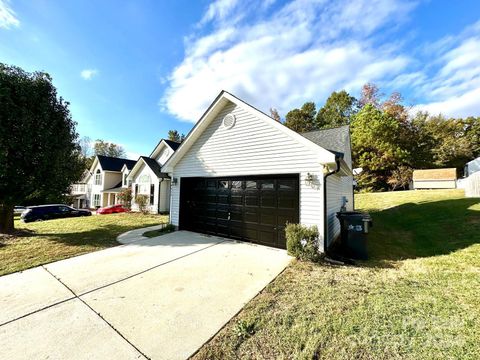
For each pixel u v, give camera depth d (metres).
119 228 9.74
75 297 3.39
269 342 2.39
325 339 2.40
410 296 3.33
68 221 12.31
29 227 9.95
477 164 20.55
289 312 2.94
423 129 25.62
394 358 2.12
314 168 5.64
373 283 3.84
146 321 2.77
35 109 7.96
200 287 3.73
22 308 3.07
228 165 7.43
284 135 6.16
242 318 2.83
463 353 2.14
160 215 15.59
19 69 7.84
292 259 5.20
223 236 7.57
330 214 6.49
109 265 4.82
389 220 10.70
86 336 2.48
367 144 22.66
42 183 8.24
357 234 5.36
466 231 6.78
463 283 3.72
